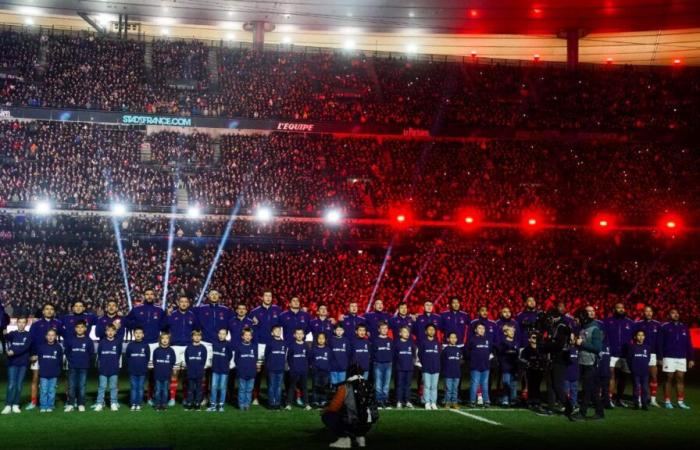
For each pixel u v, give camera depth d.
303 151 53.25
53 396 18.50
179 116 51.47
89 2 54.91
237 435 15.62
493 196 51.12
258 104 54.59
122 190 46.75
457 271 44.50
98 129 52.16
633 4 52.44
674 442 15.80
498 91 58.91
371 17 57.00
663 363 20.91
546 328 19.41
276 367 19.14
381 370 20.03
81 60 56.38
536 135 54.47
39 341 18.77
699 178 53.38
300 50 62.31
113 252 43.06
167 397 19.33
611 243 49.12
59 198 45.34
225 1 53.94
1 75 52.62
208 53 59.38
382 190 50.62
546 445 15.23
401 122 53.94
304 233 46.62
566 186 52.56
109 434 15.51
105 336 19.09
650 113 57.78
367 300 40.91
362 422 14.62
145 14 57.88
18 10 57.75
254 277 41.91
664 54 65.19
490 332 20.69
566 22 57.06
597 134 54.50
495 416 18.59
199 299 40.28
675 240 49.25
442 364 20.02
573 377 19.22
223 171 50.78
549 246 48.16
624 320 21.36
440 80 59.66
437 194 51.00
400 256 45.59
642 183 53.09
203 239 45.47
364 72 60.06
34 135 50.41
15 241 43.50
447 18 56.59
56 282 39.91
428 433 16.25
